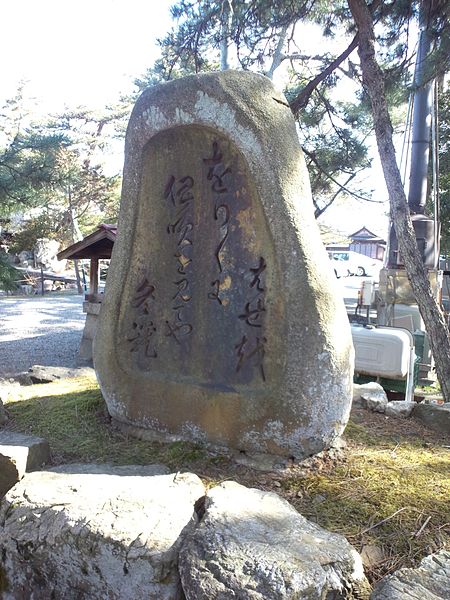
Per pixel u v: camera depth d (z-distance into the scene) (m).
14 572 2.00
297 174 2.42
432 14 5.97
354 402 3.45
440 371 4.96
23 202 8.37
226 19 7.79
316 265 2.37
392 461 2.54
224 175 2.59
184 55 8.78
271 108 2.40
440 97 12.47
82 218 24.94
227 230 2.61
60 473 2.31
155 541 1.76
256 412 2.44
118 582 1.75
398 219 5.05
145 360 2.91
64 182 8.47
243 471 2.42
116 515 1.90
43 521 1.95
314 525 1.85
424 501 2.16
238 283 2.58
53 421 3.13
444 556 1.70
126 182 2.89
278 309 2.42
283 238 2.36
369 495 2.21
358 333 5.11
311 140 9.58
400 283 7.93
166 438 2.74
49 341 10.41
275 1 7.12
